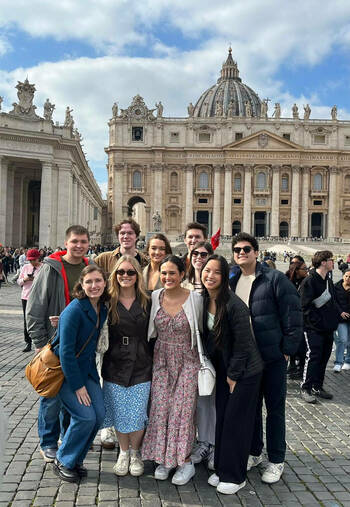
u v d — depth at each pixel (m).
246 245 6.35
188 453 5.77
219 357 5.86
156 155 90.50
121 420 5.84
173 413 5.84
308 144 91.50
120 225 8.08
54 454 6.18
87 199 73.12
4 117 46.28
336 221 91.38
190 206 91.00
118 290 5.96
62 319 5.67
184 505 5.30
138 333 5.94
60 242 48.62
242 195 91.38
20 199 53.53
